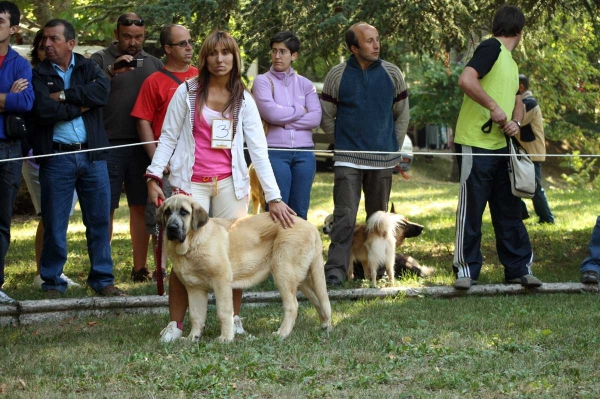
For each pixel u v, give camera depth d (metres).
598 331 6.71
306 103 8.68
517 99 8.55
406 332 6.64
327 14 10.51
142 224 8.92
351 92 8.64
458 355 5.92
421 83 25.70
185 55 8.38
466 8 11.21
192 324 6.40
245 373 5.51
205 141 6.52
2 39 7.14
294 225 6.54
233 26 11.19
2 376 5.43
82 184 7.72
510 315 7.36
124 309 7.53
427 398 4.91
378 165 8.70
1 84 7.16
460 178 8.52
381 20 10.78
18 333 6.70
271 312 7.54
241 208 6.66
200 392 5.13
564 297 8.35
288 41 8.56
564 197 18.95
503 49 8.40
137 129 8.50
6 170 7.27
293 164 8.60
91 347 6.21
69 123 7.52
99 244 7.89
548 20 11.66
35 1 13.63
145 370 5.55
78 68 7.50
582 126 30.80
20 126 7.14
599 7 11.05
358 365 5.67
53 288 7.88
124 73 8.66
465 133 8.48
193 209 6.12
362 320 7.04
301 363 5.70
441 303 8.01
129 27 8.59
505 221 8.67
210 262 6.18
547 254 11.16
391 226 8.76
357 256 9.19
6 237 7.50
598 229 8.74
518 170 8.29
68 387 5.21
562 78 25.91
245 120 6.60
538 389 5.12
